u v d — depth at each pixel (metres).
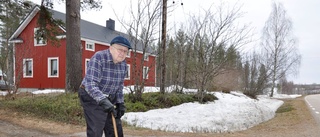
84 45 20.73
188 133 6.66
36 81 21.36
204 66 11.74
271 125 8.99
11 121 6.87
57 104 7.93
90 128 2.90
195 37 11.91
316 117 10.63
